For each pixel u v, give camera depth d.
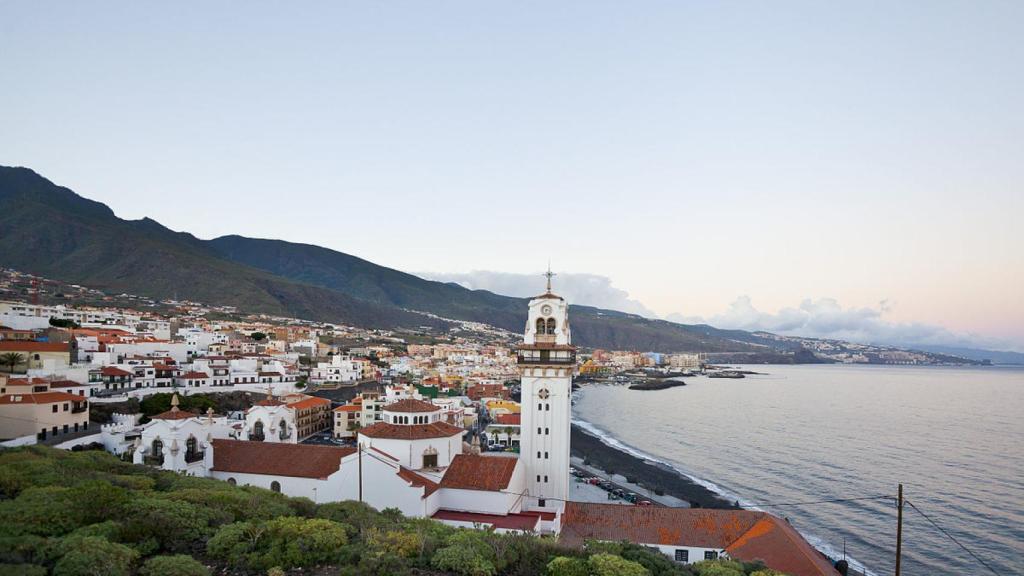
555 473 78.25
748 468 158.88
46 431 93.12
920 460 166.38
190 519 46.56
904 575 89.56
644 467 162.12
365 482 68.12
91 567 35.56
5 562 35.31
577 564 45.19
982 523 112.12
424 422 78.88
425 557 44.91
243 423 104.56
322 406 176.25
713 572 50.62
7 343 134.50
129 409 130.50
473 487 70.75
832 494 132.12
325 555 43.12
